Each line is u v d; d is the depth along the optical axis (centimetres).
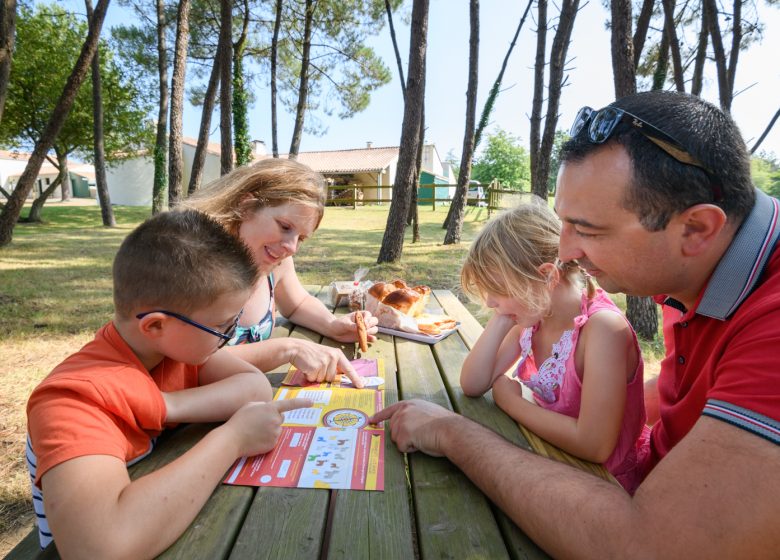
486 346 141
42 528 93
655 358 390
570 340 127
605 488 76
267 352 149
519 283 125
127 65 1747
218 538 79
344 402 132
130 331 99
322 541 79
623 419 120
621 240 82
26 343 389
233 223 156
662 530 63
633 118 78
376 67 1767
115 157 1884
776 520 56
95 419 81
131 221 1656
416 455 106
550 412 119
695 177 76
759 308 75
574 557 70
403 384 148
